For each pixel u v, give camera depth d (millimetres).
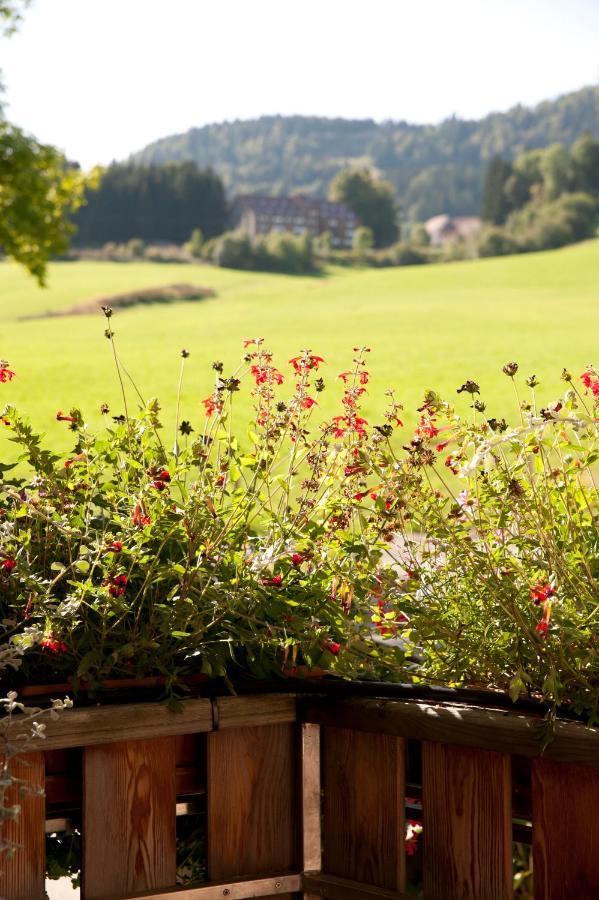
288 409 1830
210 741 1715
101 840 1633
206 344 36656
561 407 1560
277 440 1854
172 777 1696
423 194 153875
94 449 1804
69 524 1722
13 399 24203
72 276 65875
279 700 1751
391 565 1753
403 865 1661
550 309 46469
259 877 1725
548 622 1466
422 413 1719
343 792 1742
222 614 1671
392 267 86625
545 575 1605
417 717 1612
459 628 1646
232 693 1728
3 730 1489
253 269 80062
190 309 53750
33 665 1676
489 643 1651
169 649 1709
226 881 1704
